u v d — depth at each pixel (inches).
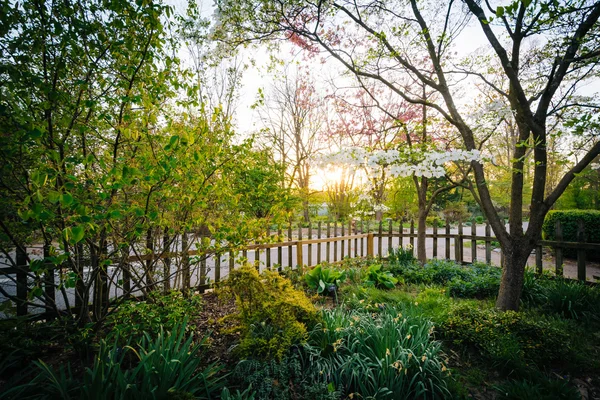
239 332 112.8
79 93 85.1
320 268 185.9
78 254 95.6
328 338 103.4
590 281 210.8
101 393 66.4
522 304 161.2
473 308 134.8
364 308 142.2
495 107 150.0
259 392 80.4
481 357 110.6
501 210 879.7
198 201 95.2
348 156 134.4
